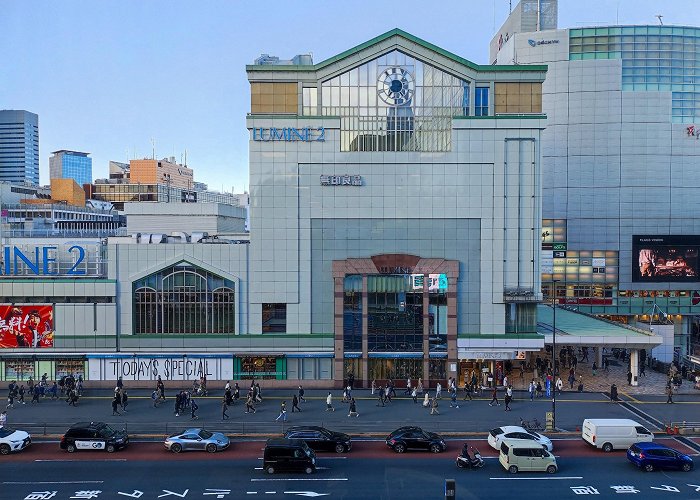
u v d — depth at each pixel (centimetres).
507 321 6184
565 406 5581
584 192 10381
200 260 6156
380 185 6128
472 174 6119
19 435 4375
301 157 6122
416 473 3947
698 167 10231
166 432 4744
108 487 3678
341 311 6153
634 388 6312
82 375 6209
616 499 3550
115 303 6175
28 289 6134
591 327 7088
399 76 6125
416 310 6175
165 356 6172
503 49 11175
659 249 10300
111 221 17738
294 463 3906
